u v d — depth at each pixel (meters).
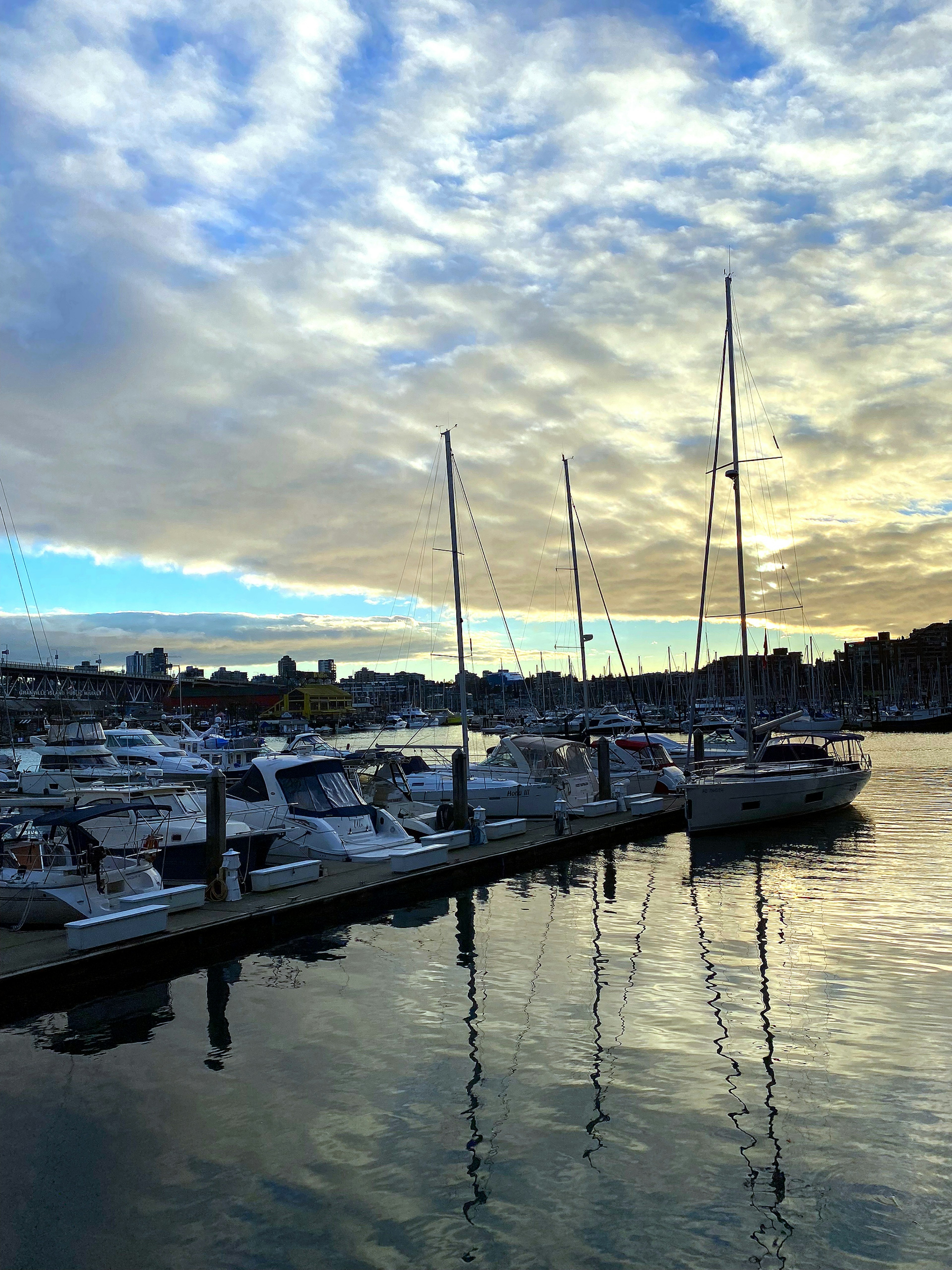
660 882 21.39
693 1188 7.80
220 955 15.79
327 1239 7.17
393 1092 9.79
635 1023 11.67
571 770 32.69
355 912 18.62
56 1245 7.17
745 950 15.08
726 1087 9.71
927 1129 8.75
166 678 140.12
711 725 80.50
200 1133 8.98
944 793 39.06
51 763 35.22
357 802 24.42
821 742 68.38
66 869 16.47
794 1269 6.74
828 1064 10.25
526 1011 12.27
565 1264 6.82
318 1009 12.72
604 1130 8.82
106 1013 12.91
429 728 129.25
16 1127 9.23
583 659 41.91
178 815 20.91
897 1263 6.80
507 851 23.39
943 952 14.64
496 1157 8.36
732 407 32.78
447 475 32.94
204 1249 7.08
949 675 153.00
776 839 27.39
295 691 181.12
